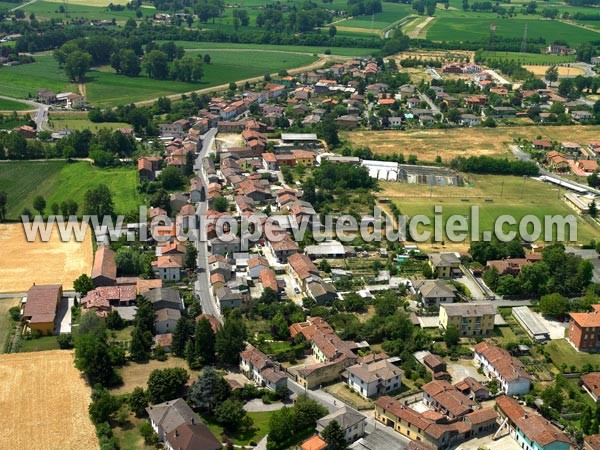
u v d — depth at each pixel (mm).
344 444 193875
